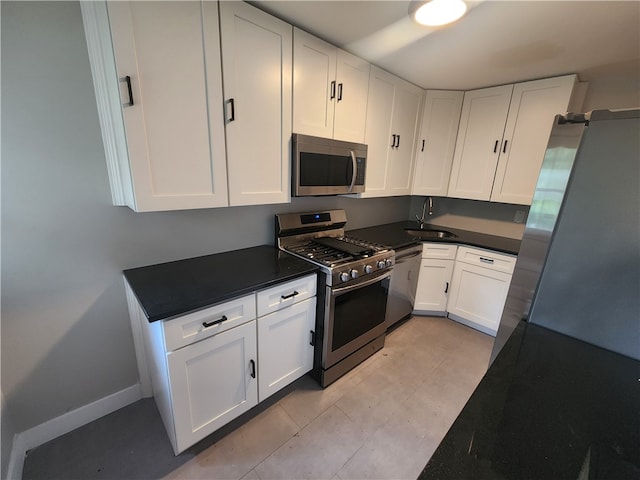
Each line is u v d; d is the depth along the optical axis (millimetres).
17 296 1255
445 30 1562
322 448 1473
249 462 1388
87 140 1299
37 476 1291
